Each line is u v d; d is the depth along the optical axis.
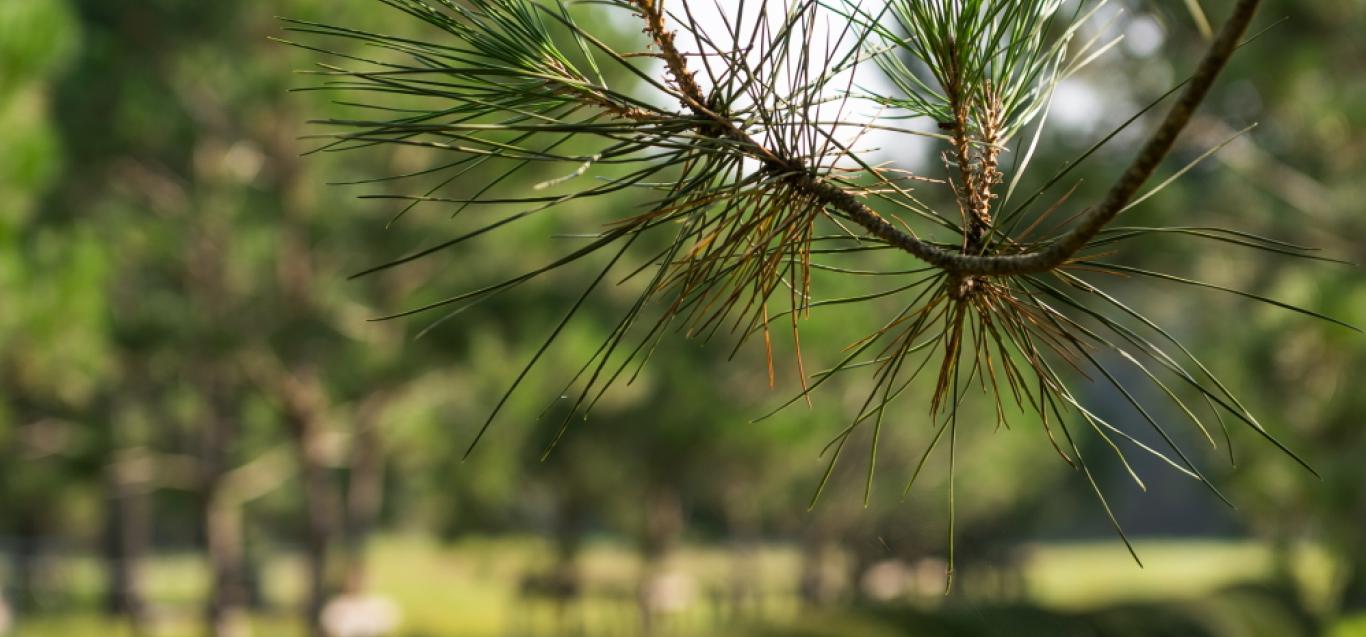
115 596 22.25
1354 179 7.28
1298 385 5.87
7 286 7.17
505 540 18.81
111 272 11.34
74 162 11.48
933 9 1.18
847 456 15.21
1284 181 7.51
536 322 11.09
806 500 17.66
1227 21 0.75
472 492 15.73
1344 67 7.07
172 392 15.36
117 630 21.11
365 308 12.81
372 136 1.05
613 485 15.59
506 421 12.80
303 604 16.36
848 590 13.09
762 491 17.66
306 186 12.20
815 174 1.17
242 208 12.65
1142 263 7.17
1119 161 6.38
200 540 32.22
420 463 15.92
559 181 1.02
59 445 12.88
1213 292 7.64
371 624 17.47
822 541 18.78
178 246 12.71
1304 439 5.88
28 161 5.99
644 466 14.52
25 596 22.84
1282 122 7.32
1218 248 7.22
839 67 1.17
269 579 26.58
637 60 4.77
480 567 20.16
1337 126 7.04
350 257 12.90
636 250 7.65
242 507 23.66
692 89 1.18
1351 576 5.92
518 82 1.17
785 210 1.25
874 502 13.48
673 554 21.39
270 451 16.08
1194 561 29.05
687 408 12.94
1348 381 5.63
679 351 11.76
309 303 12.73
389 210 11.86
